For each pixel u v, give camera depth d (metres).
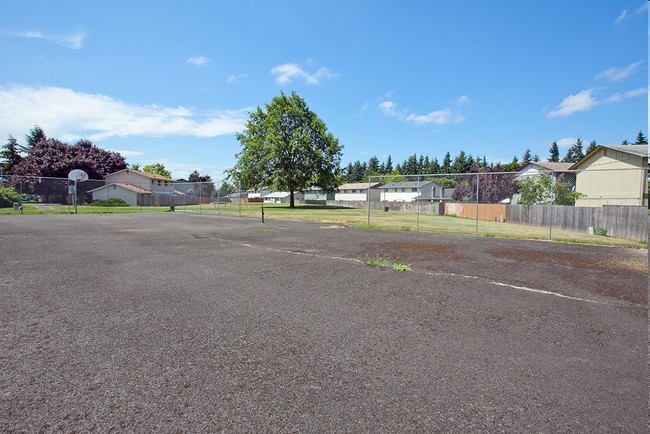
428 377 2.45
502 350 2.90
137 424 1.90
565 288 4.94
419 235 11.66
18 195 25.05
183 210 29.56
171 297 4.29
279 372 2.49
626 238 12.41
